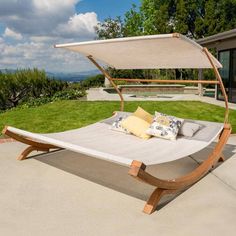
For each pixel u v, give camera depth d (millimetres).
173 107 12219
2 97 13172
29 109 11523
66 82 15938
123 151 4613
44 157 5922
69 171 5176
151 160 4074
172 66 6254
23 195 4230
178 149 4816
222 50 14734
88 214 3711
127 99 15039
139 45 4598
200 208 3850
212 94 19422
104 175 5008
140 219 3590
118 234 3279
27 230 3363
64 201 4059
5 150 6418
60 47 5289
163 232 3307
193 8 34000
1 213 3734
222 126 5586
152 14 36688
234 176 4945
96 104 12383
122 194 4285
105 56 5953
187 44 4211
